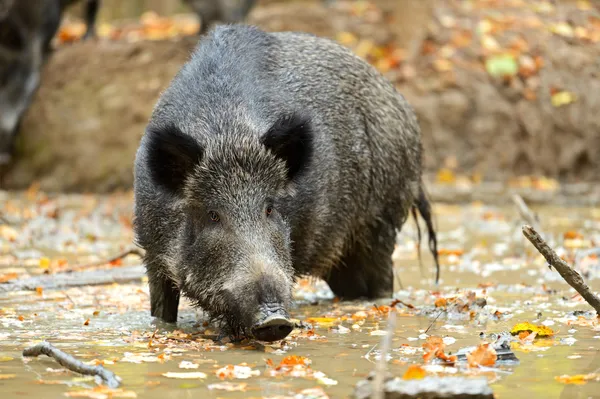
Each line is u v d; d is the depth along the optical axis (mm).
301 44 11766
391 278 12688
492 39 29219
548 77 27969
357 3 31453
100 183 26828
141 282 13398
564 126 27188
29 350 8453
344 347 9102
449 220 21297
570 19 30203
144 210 10023
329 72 11641
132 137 27188
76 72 28375
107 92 27844
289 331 8484
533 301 11594
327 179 10953
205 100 10062
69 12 39531
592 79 27844
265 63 11008
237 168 9344
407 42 29516
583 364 8211
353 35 29922
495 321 10336
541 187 25828
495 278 13680
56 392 7324
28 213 21016
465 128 27406
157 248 9930
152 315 10695
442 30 29703
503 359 8344
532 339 9156
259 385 7566
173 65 28094
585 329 9789
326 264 11531
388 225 12508
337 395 7285
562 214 22031
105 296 12227
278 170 9539
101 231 19297
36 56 27125
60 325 10234
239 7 27328
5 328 10008
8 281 12781
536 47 28828
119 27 33688
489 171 26969
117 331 9961
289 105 10750
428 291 12805
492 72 27891
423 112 27406
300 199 10141
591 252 15164
